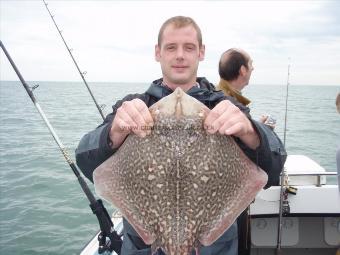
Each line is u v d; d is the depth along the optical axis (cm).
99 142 277
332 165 1562
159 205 243
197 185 242
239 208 254
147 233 248
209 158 247
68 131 2464
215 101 304
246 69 476
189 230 238
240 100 481
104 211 412
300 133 2327
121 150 265
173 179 242
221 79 490
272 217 497
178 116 255
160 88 310
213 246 290
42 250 889
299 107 4475
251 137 268
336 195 493
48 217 1059
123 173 257
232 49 489
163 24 311
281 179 460
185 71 299
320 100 6888
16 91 11956
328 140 2088
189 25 298
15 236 955
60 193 1238
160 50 312
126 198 256
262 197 484
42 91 11162
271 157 277
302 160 569
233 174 254
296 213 491
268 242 521
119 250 404
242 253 402
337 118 3291
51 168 1525
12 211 1101
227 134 244
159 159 246
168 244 238
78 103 5169
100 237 418
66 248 899
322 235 529
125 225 310
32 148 1920
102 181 264
